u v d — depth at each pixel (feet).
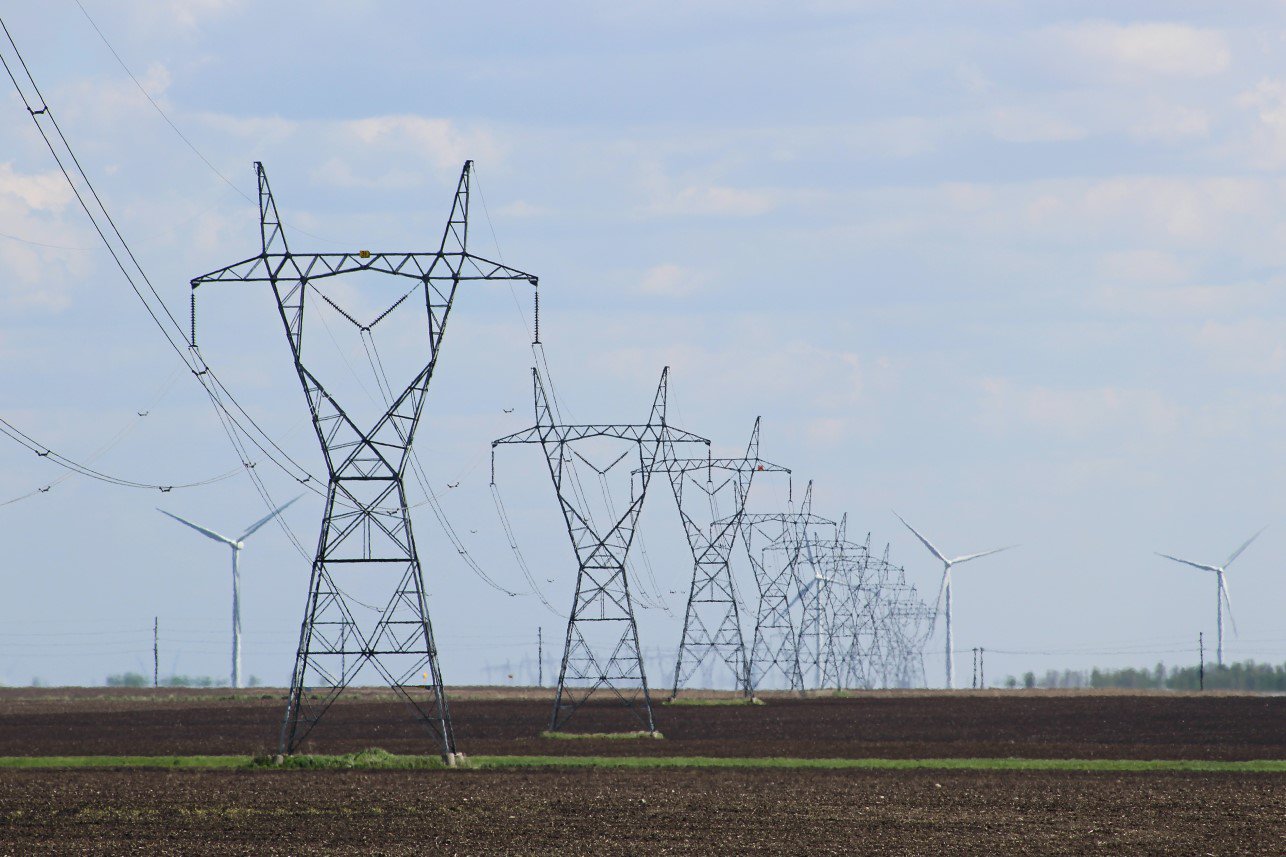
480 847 597.93
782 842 615.98
